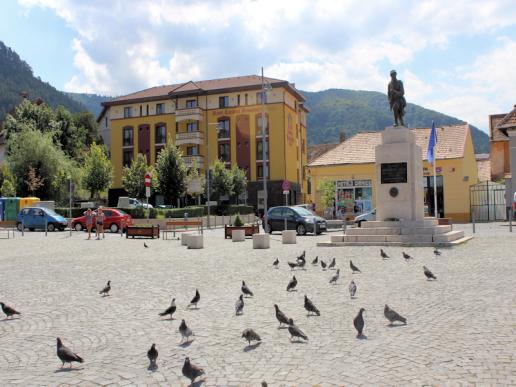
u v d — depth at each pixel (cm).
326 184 4259
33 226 3722
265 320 800
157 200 6494
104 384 534
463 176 4106
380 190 2153
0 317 870
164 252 2012
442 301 903
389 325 746
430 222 2133
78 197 5850
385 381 518
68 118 7506
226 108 6706
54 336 733
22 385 536
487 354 595
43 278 1322
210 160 6756
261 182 6538
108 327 779
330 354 613
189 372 513
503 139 4591
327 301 938
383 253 1570
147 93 7300
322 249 1952
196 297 905
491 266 1328
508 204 3953
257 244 2088
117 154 7225
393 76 2211
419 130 4550
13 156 5322
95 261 1708
